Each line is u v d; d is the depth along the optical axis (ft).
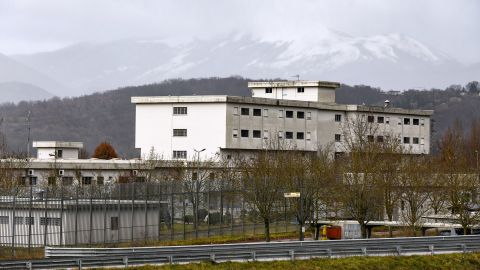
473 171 429.38
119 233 324.80
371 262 273.75
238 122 572.10
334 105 626.64
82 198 315.17
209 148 568.41
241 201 379.14
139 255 246.68
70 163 535.19
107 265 236.43
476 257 296.10
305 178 383.65
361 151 442.50
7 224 306.76
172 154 579.07
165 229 347.97
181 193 352.69
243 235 372.99
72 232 310.24
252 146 577.84
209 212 366.02
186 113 576.61
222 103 565.53
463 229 383.65
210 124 569.23
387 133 595.88
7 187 371.35
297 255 270.26
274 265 258.16
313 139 609.01
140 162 533.14
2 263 219.82
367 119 622.95
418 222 399.03
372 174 388.37
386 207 393.70
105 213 313.53
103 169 542.98
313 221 394.93
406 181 401.29
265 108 586.45
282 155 449.06
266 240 359.87
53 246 291.38
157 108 585.63
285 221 398.01
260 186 367.04
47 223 302.66
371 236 395.34
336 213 421.59
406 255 288.10
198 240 347.56
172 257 247.29
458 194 386.93
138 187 334.85
